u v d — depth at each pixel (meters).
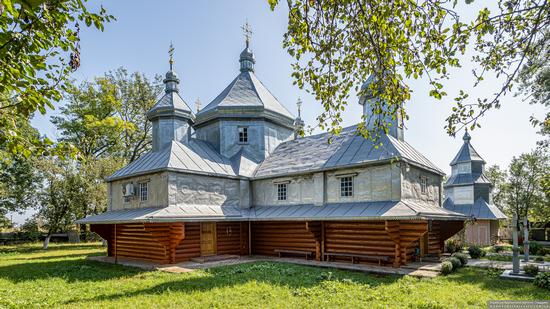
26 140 4.49
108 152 34.44
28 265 15.61
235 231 18.00
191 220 14.81
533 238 32.78
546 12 4.00
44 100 4.23
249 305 8.04
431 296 8.74
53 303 8.53
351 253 14.82
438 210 15.80
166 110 19.78
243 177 18.61
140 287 10.17
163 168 15.62
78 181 25.47
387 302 8.16
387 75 5.12
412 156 15.92
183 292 9.34
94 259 17.27
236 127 20.77
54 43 4.57
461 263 13.72
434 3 4.25
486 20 4.10
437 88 4.67
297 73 5.35
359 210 14.11
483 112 4.65
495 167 40.09
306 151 18.97
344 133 18.78
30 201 29.47
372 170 14.86
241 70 23.72
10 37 3.86
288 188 17.61
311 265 14.27
